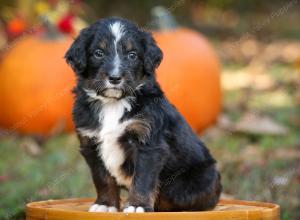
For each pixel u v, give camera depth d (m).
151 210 5.61
